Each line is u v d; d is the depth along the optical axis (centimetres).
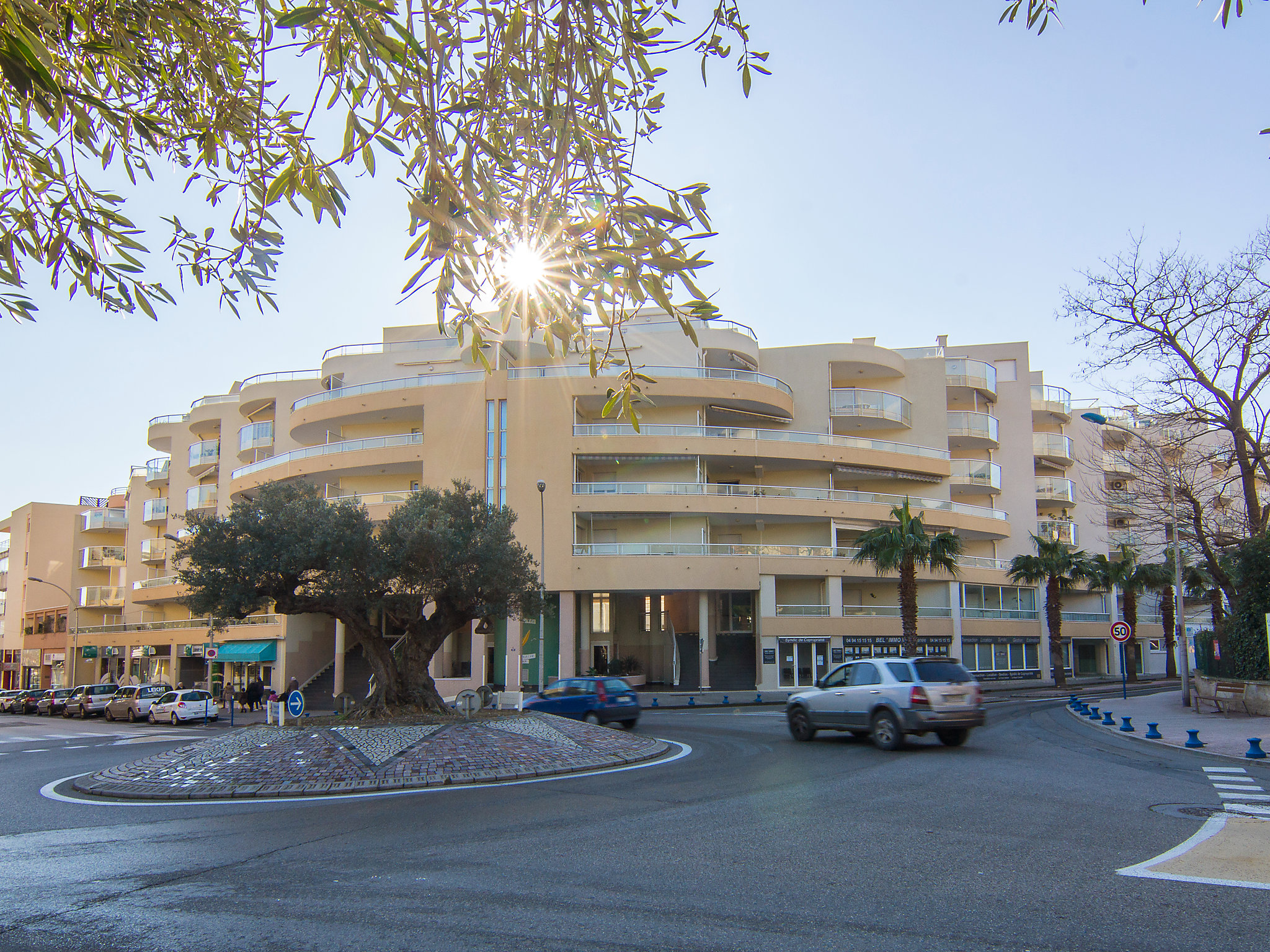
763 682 3856
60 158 530
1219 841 776
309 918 587
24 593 7012
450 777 1302
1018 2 498
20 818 1082
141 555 5944
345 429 4512
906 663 1633
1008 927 537
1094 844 771
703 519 4041
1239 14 471
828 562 4019
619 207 450
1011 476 5225
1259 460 2431
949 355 5484
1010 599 4831
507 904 610
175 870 747
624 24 464
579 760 1481
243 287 582
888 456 4362
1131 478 2827
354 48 450
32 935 562
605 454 3894
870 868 691
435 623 1853
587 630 4031
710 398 4075
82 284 550
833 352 4569
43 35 466
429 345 4625
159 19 521
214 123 538
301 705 1691
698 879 667
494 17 472
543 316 488
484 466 3903
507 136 496
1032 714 2559
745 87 485
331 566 1714
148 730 3144
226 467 5291
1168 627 5412
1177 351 2450
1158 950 494
